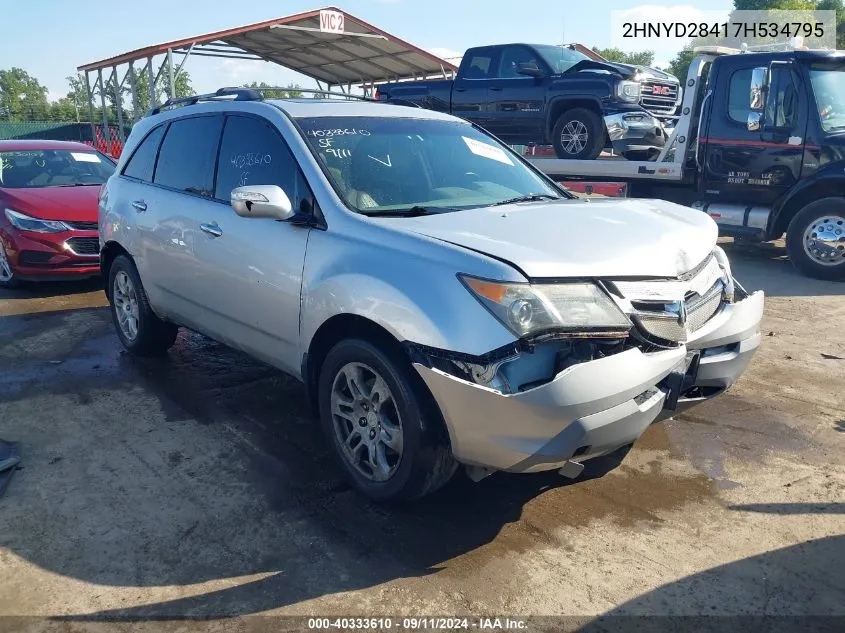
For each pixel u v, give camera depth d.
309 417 4.52
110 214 5.48
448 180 4.16
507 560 3.05
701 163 9.38
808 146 8.43
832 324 6.57
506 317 2.82
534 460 2.89
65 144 9.36
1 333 6.40
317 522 3.34
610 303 2.95
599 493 3.59
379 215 3.58
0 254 7.89
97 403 4.75
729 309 3.59
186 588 2.87
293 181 3.90
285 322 3.79
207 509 3.45
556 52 11.10
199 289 4.50
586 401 2.81
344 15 19.33
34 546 3.15
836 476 3.74
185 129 4.92
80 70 23.55
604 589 2.86
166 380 5.18
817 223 8.45
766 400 4.76
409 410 3.12
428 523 3.33
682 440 4.17
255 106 4.35
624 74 9.94
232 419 4.49
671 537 3.21
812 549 3.11
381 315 3.12
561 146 10.66
